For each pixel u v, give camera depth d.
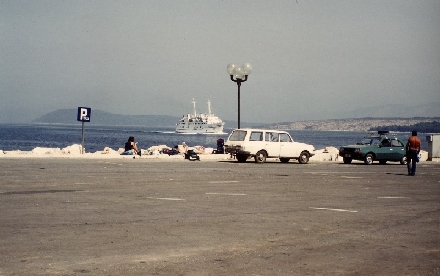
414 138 26.22
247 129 33.72
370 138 37.97
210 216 11.76
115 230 9.87
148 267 7.38
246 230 10.26
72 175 20.69
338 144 173.25
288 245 9.04
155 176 21.33
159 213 11.97
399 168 32.56
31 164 26.05
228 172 24.77
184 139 185.88
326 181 21.56
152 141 157.88
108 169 24.22
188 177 21.38
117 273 7.04
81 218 11.03
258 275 7.12
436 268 7.77
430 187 20.20
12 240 8.79
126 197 14.59
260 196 15.73
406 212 13.27
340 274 7.30
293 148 34.81
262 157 33.88
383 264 7.93
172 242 9.00
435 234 10.41
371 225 11.21
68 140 142.12
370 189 18.78
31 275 6.84
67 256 7.84
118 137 188.00
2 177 19.14
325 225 11.05
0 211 11.65
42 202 13.17
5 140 131.88
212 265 7.59
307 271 7.41
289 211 12.84
